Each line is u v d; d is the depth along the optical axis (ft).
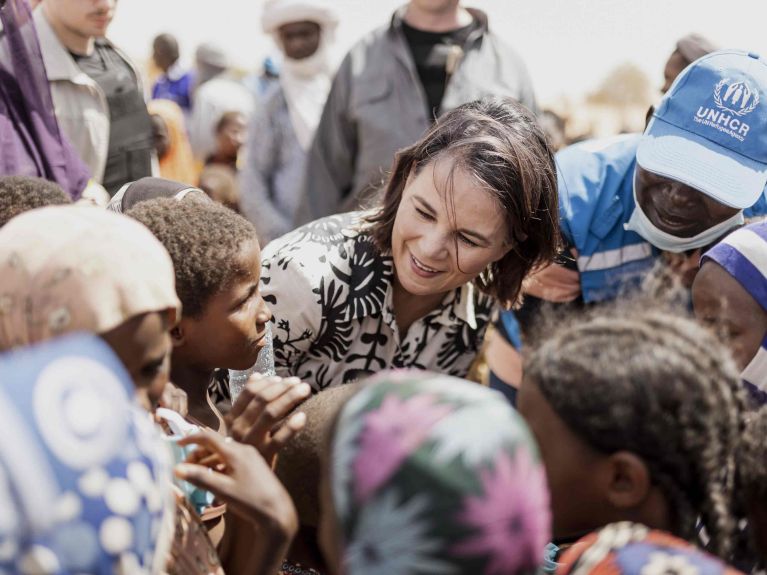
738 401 4.73
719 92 7.96
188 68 27.40
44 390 3.14
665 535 4.26
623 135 9.36
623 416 4.24
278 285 7.40
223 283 5.76
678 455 4.33
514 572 3.33
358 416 3.47
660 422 4.25
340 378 7.91
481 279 7.88
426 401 3.42
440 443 3.28
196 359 5.91
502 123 7.09
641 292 7.68
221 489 4.41
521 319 9.18
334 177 12.82
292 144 14.96
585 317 5.09
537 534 3.40
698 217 7.99
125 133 11.34
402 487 3.26
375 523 3.29
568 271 8.82
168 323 4.25
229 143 19.77
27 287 3.86
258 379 5.28
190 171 17.75
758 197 7.92
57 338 3.78
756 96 7.95
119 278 3.94
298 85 15.15
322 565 5.71
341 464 3.43
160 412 5.30
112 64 11.33
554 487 4.43
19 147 8.98
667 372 4.32
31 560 3.01
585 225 8.68
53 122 9.34
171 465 4.50
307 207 12.88
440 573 3.25
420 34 12.68
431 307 7.88
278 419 5.09
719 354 4.64
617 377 4.28
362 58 12.70
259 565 4.44
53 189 6.73
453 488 3.24
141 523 3.35
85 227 4.02
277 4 15.11
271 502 4.43
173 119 17.57
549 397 4.38
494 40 13.29
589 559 4.16
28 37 9.18
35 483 3.01
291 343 7.60
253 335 6.00
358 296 7.55
